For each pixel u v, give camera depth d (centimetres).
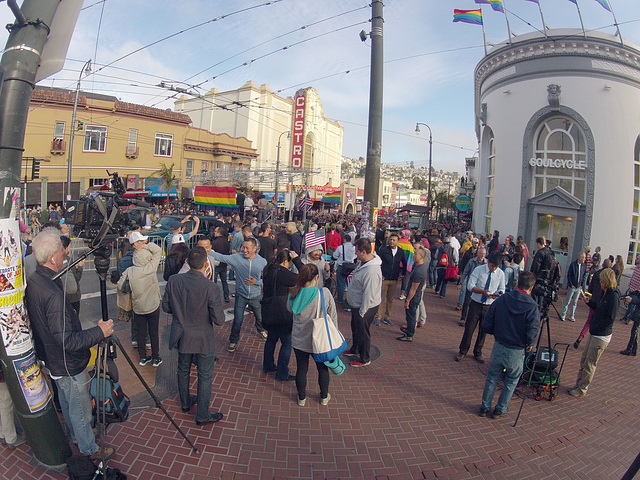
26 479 324
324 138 4831
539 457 405
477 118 1961
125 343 607
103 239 346
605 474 386
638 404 543
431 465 378
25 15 324
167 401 452
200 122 4016
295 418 438
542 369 545
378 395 507
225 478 339
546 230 1414
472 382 568
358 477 354
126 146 2559
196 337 395
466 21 1518
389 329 786
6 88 307
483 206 1805
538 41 1348
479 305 626
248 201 2144
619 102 1268
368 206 991
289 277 503
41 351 317
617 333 884
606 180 1269
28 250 571
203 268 406
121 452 359
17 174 308
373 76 966
